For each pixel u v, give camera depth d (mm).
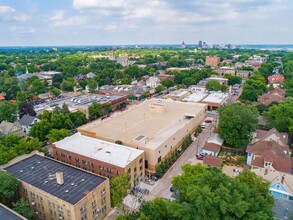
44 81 189000
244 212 32938
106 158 61844
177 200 44594
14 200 52656
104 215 52250
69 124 93188
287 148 74312
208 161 70438
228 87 185625
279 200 48562
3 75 195625
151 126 85688
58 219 46531
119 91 160250
